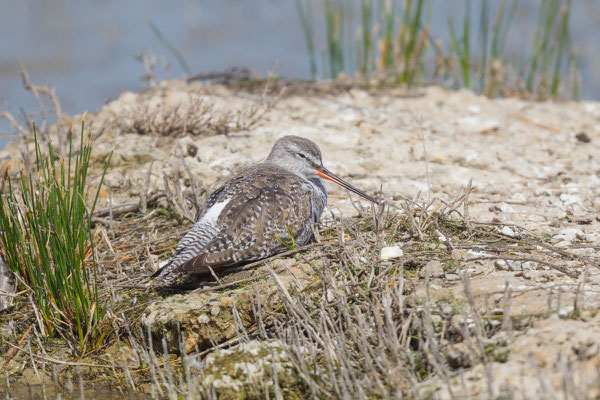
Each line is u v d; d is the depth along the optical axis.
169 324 9.91
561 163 14.59
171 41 26.34
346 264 10.21
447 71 19.98
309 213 11.24
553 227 11.65
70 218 10.27
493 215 12.12
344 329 9.47
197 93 16.66
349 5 20.50
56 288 10.32
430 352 8.55
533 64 19.36
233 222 10.59
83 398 9.44
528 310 8.84
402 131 15.92
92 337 10.15
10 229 10.77
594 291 9.11
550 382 7.45
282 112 16.70
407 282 9.84
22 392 9.70
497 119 16.83
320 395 8.59
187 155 14.22
